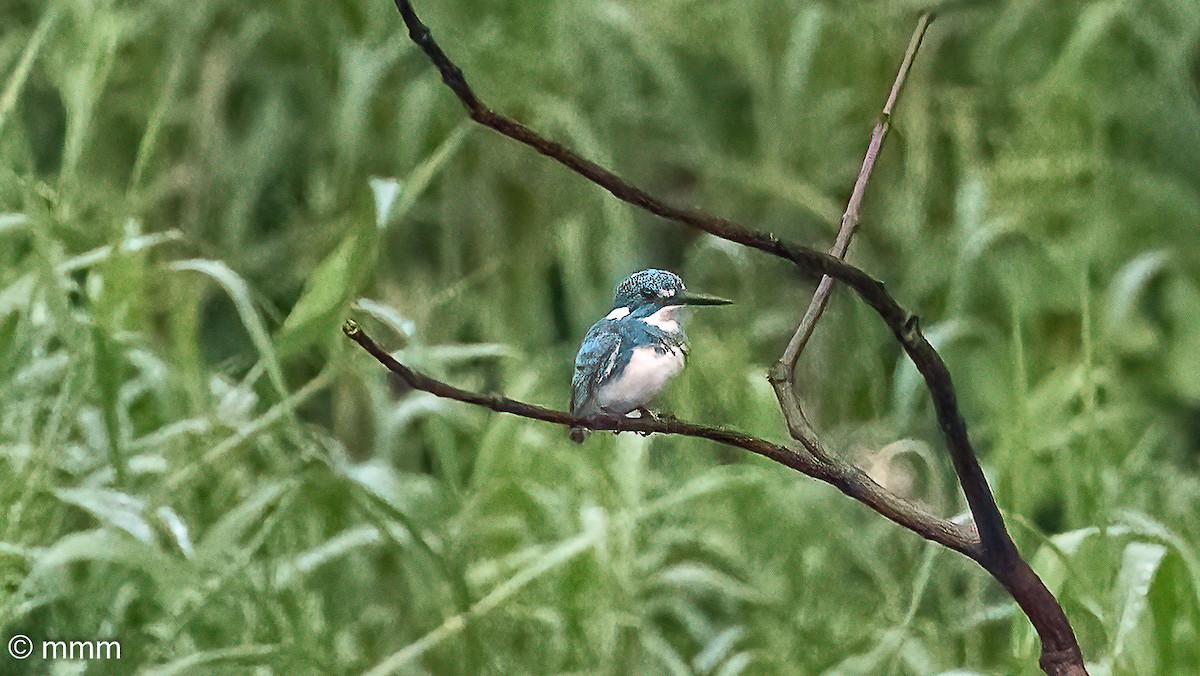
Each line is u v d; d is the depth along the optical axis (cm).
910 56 580
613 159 1311
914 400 1192
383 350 466
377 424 1029
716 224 388
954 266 1206
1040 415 1114
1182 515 1034
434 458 1152
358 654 943
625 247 1297
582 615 945
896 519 493
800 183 1312
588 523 945
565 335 1342
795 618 980
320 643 913
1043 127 1288
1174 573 764
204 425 945
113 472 918
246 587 891
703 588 1042
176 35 1296
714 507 1068
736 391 1126
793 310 1284
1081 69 1316
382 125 1336
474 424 1135
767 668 952
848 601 1005
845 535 1019
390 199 729
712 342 1154
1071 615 780
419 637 961
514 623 952
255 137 1280
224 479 991
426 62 1333
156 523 873
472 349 1072
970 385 1208
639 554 1019
